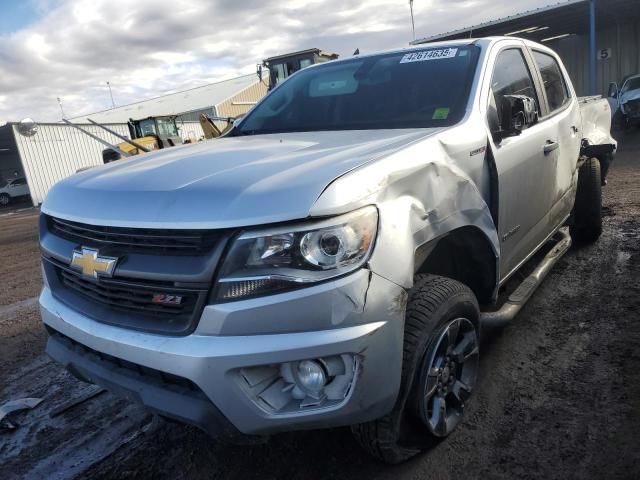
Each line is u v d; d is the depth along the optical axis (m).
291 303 1.85
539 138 3.50
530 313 4.01
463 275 2.96
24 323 5.00
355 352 1.90
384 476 2.43
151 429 3.00
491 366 3.31
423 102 3.09
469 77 3.10
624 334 3.53
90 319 2.25
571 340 3.54
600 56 27.14
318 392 1.97
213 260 1.89
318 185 1.92
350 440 2.70
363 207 1.97
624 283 4.36
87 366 2.32
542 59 4.24
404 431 2.42
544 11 19.75
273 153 2.50
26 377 3.79
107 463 2.74
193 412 1.94
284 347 1.84
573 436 2.60
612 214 6.57
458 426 2.73
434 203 2.33
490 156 2.84
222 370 1.86
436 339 2.33
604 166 5.46
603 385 2.99
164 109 47.41
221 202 1.94
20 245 11.07
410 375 2.19
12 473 2.71
